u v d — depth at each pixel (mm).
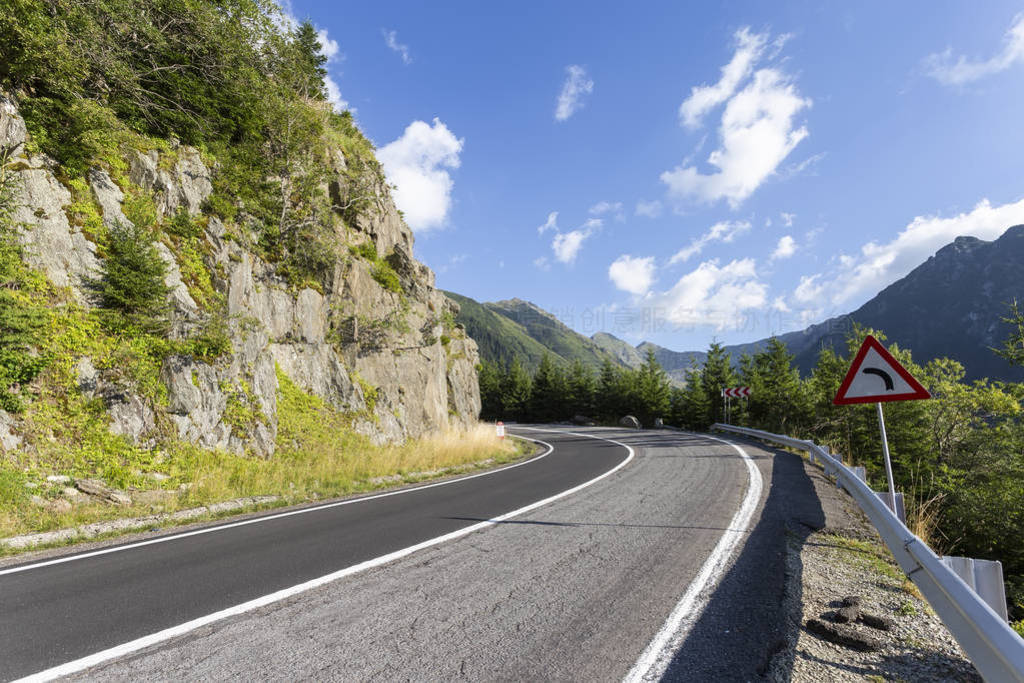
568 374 67500
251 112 17031
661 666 3023
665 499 8453
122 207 11797
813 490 9219
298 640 3344
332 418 15336
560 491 9492
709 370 50031
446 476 12914
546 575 4688
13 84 10320
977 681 2914
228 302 13273
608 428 36469
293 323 15648
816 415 36094
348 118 25312
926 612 3965
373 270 20141
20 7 9406
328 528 6652
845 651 3307
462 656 3127
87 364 9812
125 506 7883
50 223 10227
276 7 16656
